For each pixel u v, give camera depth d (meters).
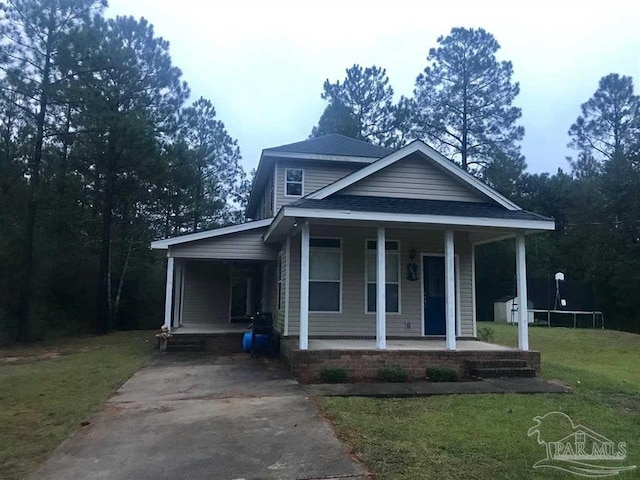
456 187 11.34
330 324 11.68
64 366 11.17
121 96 19.30
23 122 18.44
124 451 4.99
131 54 19.84
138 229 24.34
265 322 12.73
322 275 11.79
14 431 5.82
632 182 27.08
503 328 21.33
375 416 6.19
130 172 20.31
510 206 10.91
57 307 20.58
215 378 9.10
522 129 28.73
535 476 4.30
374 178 11.06
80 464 4.64
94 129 18.02
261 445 5.11
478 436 5.36
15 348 15.56
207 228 29.16
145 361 11.64
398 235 12.17
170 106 22.42
